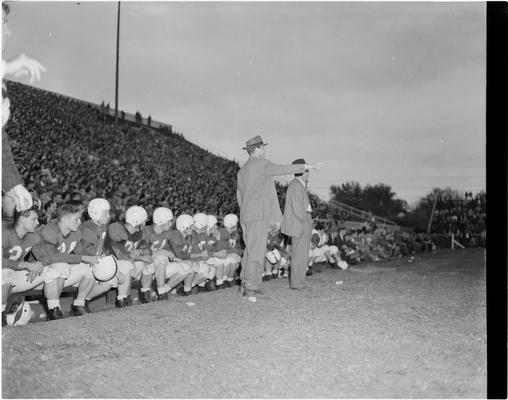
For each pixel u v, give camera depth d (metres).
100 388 2.91
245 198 6.46
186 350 3.71
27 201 3.46
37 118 24.31
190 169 28.70
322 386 2.96
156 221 6.57
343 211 31.25
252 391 2.87
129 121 32.78
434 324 4.65
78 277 5.12
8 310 4.55
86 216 8.69
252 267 6.42
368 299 6.16
